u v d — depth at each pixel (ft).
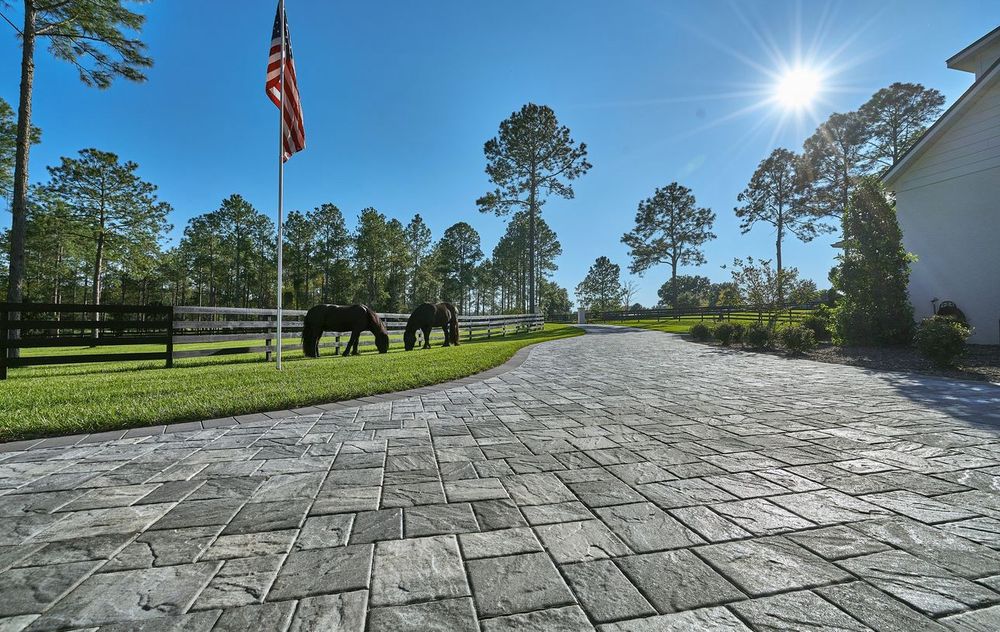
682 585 4.99
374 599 4.76
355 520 6.68
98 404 14.07
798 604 4.62
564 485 8.11
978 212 34.63
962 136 35.58
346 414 13.92
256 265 168.76
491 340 61.57
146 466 9.07
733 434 11.56
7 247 102.32
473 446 10.56
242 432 11.76
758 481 8.25
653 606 4.62
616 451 10.14
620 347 43.21
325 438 11.21
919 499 7.38
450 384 20.12
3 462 9.26
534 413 14.11
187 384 18.01
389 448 10.38
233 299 174.09
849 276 35.35
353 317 36.35
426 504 7.27
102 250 93.25
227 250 163.32
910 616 4.39
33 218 90.74
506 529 6.40
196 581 5.09
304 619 4.41
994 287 33.71
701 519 6.70
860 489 7.84
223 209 161.68
